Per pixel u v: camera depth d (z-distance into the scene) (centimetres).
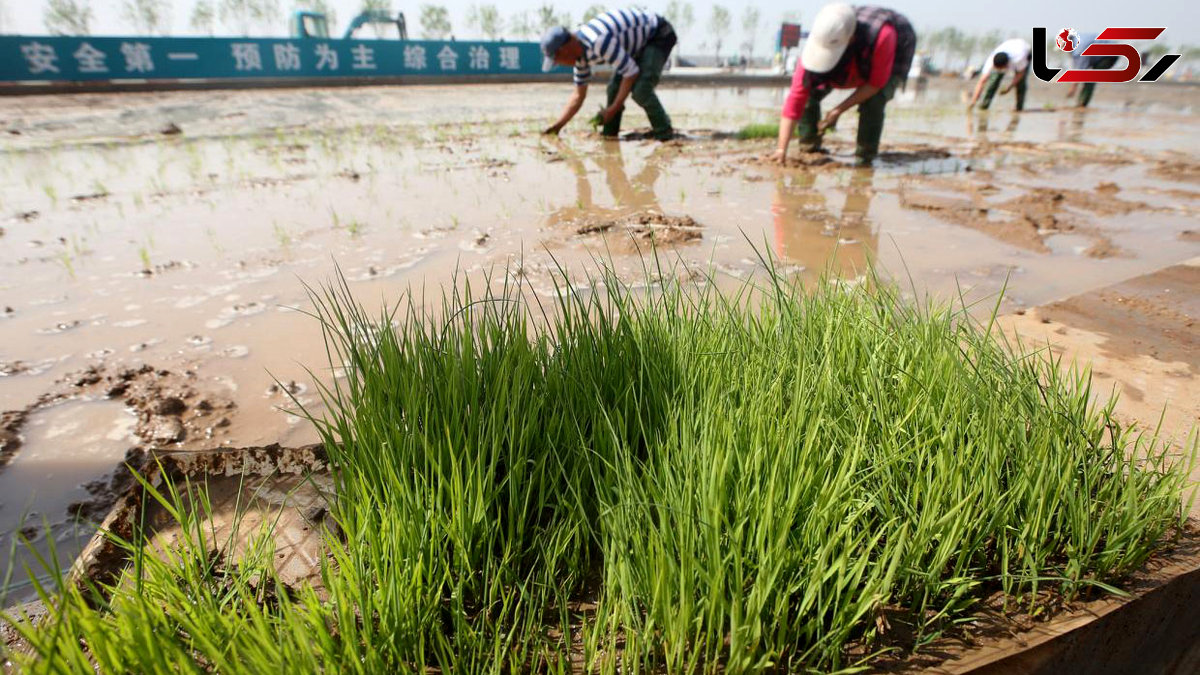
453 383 150
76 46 1305
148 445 203
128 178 587
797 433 138
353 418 152
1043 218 451
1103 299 296
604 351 171
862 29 582
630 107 1309
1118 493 150
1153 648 142
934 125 1052
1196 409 207
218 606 125
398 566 120
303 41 1582
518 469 144
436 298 308
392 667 115
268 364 252
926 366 160
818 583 115
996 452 139
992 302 307
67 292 321
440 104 1320
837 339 171
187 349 263
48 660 90
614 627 116
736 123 1043
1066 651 125
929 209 479
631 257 364
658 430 151
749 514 126
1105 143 837
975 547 133
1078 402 162
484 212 462
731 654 109
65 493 183
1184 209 482
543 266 350
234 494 163
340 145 780
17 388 234
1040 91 2073
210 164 654
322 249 382
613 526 123
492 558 133
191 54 1450
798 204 495
